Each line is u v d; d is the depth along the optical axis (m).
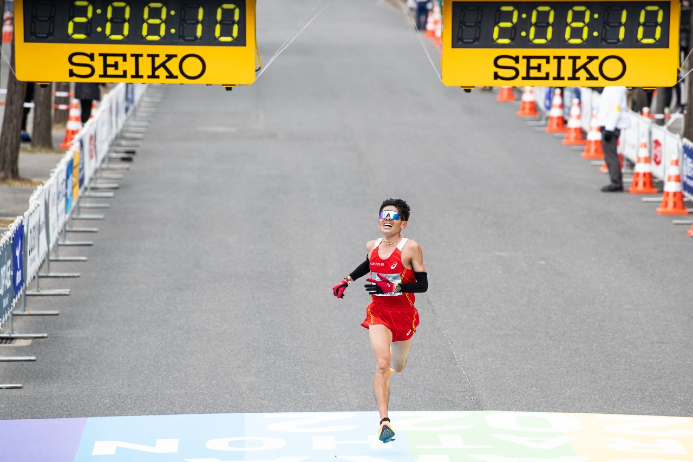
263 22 152.38
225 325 37.56
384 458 26.31
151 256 46.97
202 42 33.25
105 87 93.88
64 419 29.00
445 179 63.66
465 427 28.41
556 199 59.12
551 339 36.03
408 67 112.50
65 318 38.34
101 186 60.47
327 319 38.34
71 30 33.19
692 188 55.94
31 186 58.69
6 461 26.12
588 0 33.56
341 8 175.62
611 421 28.83
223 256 46.94
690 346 35.25
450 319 38.28
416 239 50.03
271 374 32.66
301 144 73.88
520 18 33.72
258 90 97.56
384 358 26.75
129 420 28.95
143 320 38.12
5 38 116.12
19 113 59.12
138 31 33.19
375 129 79.88
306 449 26.89
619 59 33.88
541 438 27.64
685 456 26.47
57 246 46.00
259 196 58.72
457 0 33.59
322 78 104.44
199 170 65.56
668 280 43.59
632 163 68.31
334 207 56.16
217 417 29.16
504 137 78.06
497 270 44.94
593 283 43.06
